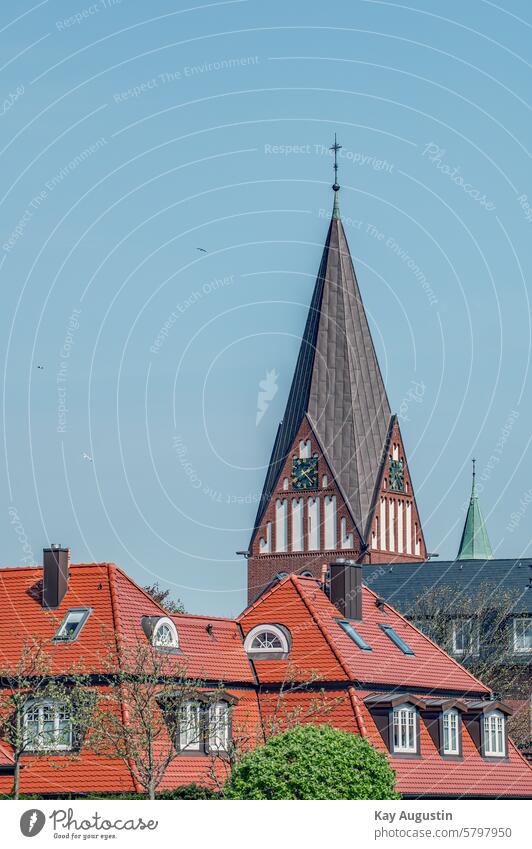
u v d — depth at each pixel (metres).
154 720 77.06
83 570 85.38
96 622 82.56
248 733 84.12
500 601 133.50
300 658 87.56
